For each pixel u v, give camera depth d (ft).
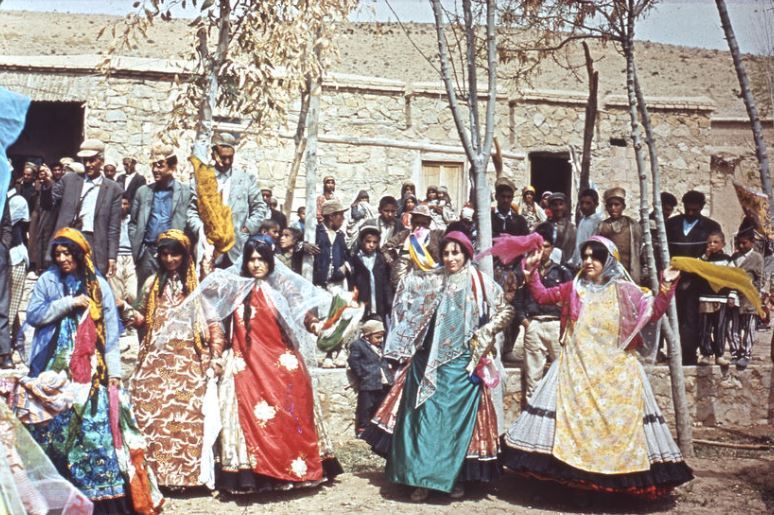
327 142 57.26
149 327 23.54
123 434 21.68
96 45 71.77
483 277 24.23
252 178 30.30
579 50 78.28
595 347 23.39
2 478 17.84
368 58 74.79
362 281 33.50
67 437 20.93
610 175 63.41
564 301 23.94
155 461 22.81
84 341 21.30
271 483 23.11
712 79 88.63
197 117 31.40
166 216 32.27
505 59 35.88
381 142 58.29
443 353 23.63
